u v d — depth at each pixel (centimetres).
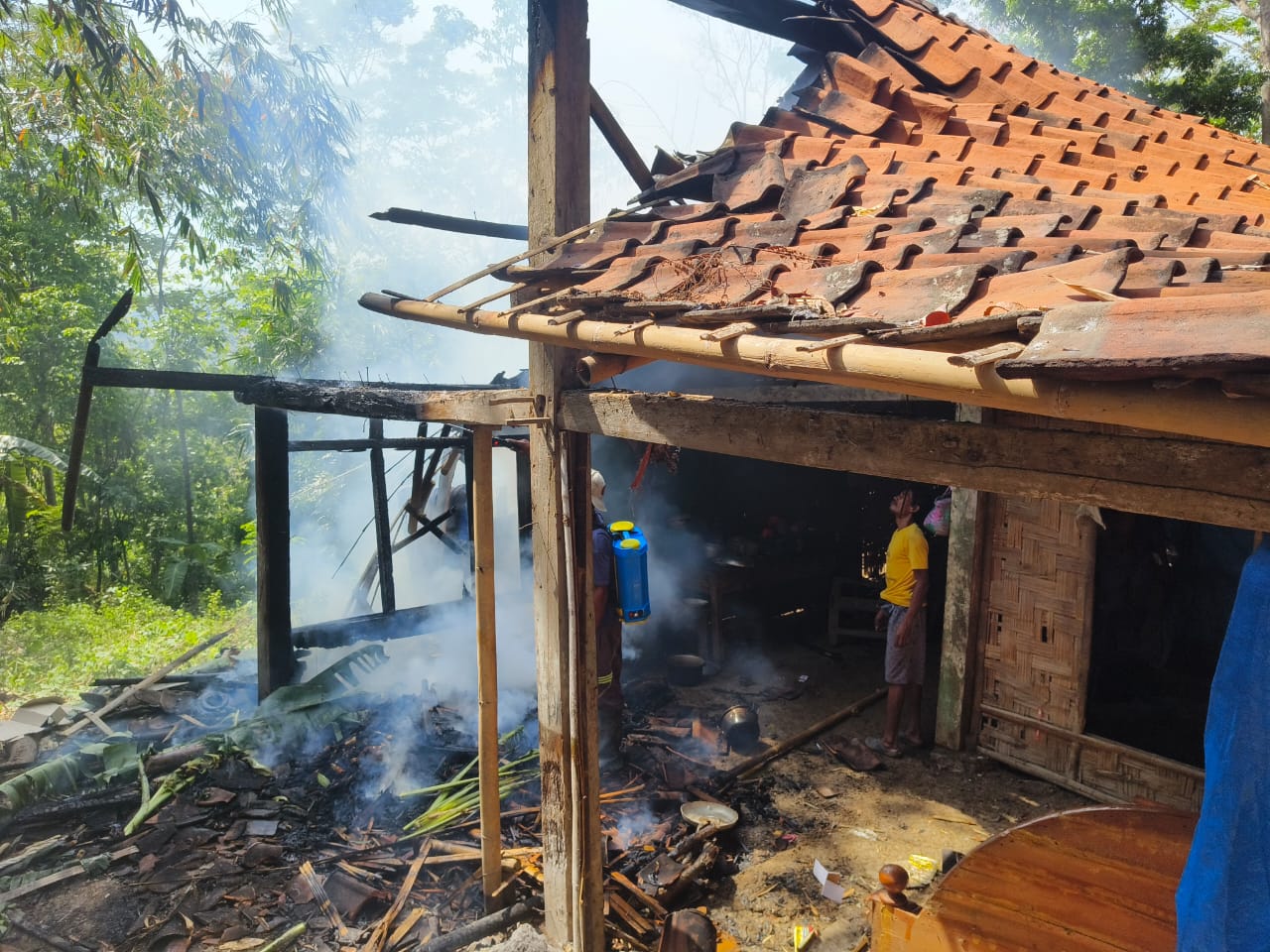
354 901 435
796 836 509
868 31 467
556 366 353
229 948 407
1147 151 365
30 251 1327
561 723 379
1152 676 717
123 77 912
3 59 903
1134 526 692
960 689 603
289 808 515
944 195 284
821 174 329
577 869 366
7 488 1248
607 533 537
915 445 230
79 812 516
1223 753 191
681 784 543
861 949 400
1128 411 138
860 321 187
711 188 373
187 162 1071
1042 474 207
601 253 336
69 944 410
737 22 470
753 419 271
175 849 479
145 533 1391
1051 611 558
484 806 426
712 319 229
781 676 762
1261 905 186
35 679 859
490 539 409
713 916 437
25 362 1342
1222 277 168
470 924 417
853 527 927
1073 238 216
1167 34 1232
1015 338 165
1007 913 249
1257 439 126
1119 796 535
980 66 436
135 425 1459
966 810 536
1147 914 230
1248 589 188
